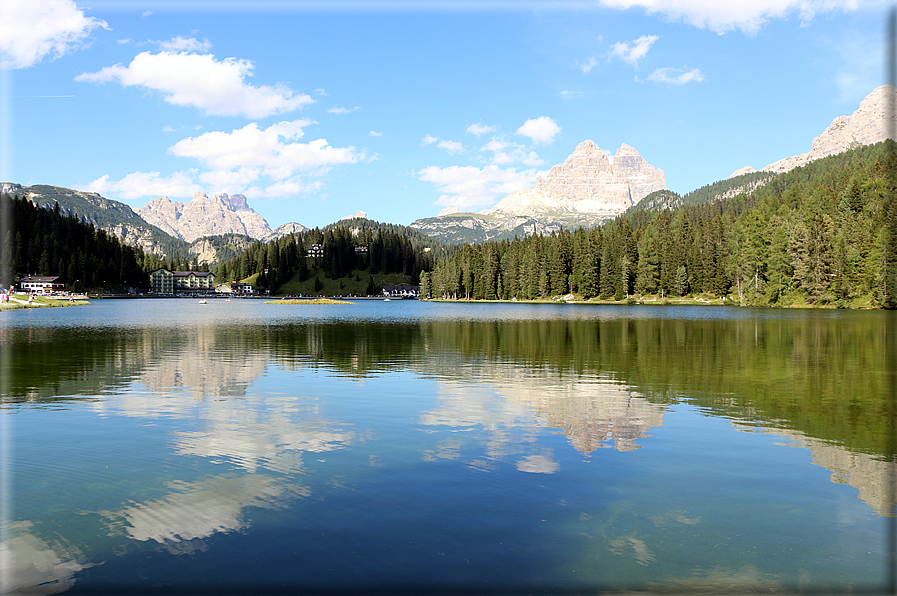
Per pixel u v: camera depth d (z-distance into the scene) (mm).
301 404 25312
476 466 16312
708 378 32844
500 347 51344
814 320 90750
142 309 156875
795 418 22516
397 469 15992
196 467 16172
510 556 11023
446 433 20078
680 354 45125
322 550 11195
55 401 25938
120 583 9984
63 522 12430
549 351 47875
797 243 142625
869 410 23969
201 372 35375
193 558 10859
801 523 12633
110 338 60219
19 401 25922
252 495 13992
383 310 156375
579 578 10211
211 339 59719
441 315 122438
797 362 39844
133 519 12578
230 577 10188
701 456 17375
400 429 20641
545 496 14055
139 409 24156
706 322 87938
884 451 17984
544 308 160750
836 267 134500
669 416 22828
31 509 13125
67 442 18812
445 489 14461
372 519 12609
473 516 12836
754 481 15227
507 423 21625
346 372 35562
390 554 11039
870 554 11203
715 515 13000
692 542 11664
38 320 97000
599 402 25766
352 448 18125
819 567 10703
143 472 15734
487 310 150875
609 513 13070
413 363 40062
